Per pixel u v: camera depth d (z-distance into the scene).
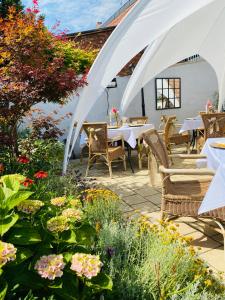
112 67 4.20
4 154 3.98
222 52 6.35
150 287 1.56
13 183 1.39
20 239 1.24
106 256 1.83
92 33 8.56
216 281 1.76
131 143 5.73
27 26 4.29
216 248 2.63
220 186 2.27
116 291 1.53
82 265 1.21
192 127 6.83
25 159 3.52
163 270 1.63
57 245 1.42
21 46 4.13
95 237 2.03
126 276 1.64
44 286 1.21
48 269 1.16
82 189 3.65
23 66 3.83
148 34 3.76
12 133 4.20
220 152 2.69
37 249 1.33
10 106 3.93
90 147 5.54
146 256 1.85
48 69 3.87
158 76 9.28
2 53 3.90
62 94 4.09
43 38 4.50
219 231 2.53
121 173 5.78
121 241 1.99
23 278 1.22
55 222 1.39
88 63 6.91
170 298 1.53
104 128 5.26
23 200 1.41
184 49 6.05
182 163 6.17
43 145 5.07
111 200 2.90
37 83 3.73
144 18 3.63
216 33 5.67
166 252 1.77
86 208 2.59
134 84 6.88
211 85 10.34
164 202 2.67
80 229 1.49
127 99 7.51
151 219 3.38
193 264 1.79
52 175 3.96
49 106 7.54
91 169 6.25
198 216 2.49
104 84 4.39
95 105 8.29
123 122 7.27
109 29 8.63
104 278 1.30
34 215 1.55
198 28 5.32
